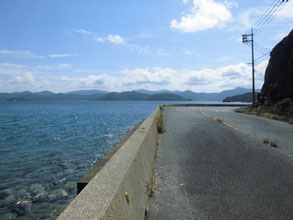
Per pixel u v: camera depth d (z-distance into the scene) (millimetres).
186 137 9891
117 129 23016
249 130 12156
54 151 12859
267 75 30891
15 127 27078
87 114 52781
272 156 6699
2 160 10914
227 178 4828
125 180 2357
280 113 21719
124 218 2008
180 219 3166
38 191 6887
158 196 3928
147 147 4859
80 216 1491
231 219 3178
